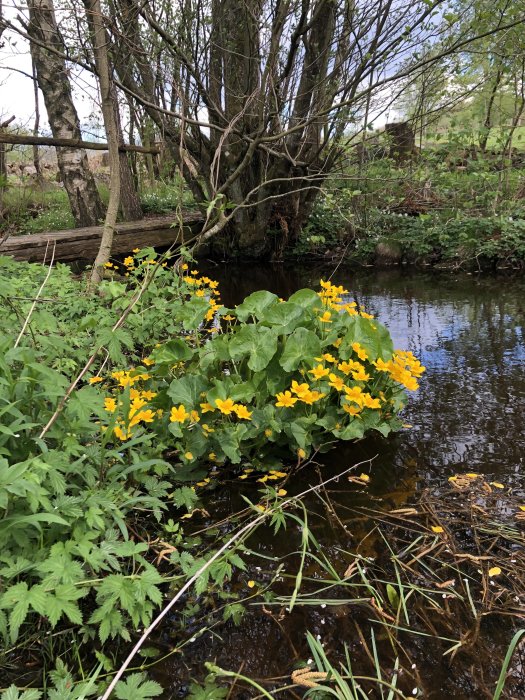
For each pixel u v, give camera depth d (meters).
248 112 7.07
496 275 7.31
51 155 16.59
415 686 1.37
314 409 2.48
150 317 3.84
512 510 2.11
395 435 2.75
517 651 1.48
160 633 1.56
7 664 1.41
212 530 2.03
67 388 1.83
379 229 9.10
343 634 1.55
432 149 7.71
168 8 5.93
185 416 2.17
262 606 1.66
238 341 2.46
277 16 5.48
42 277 4.45
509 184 9.12
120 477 2.03
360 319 2.49
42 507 1.49
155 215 11.29
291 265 9.14
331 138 8.12
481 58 5.68
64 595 1.27
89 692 1.19
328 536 1.99
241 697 1.35
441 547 1.92
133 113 9.79
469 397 3.18
